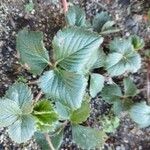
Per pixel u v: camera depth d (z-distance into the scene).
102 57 0.19
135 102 0.22
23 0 0.20
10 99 0.16
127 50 0.19
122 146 0.22
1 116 0.16
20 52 0.16
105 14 0.20
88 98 0.19
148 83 0.22
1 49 0.19
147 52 0.22
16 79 0.20
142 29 0.22
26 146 0.20
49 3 0.20
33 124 0.16
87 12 0.21
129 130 0.22
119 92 0.21
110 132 0.22
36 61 0.16
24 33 0.16
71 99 0.16
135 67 0.19
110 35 0.21
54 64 0.16
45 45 0.20
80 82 0.16
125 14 0.21
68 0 0.20
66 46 0.16
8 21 0.19
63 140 0.21
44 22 0.20
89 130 0.19
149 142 0.22
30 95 0.16
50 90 0.16
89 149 0.19
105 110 0.21
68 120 0.19
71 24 0.18
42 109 0.17
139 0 0.22
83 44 0.15
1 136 0.19
